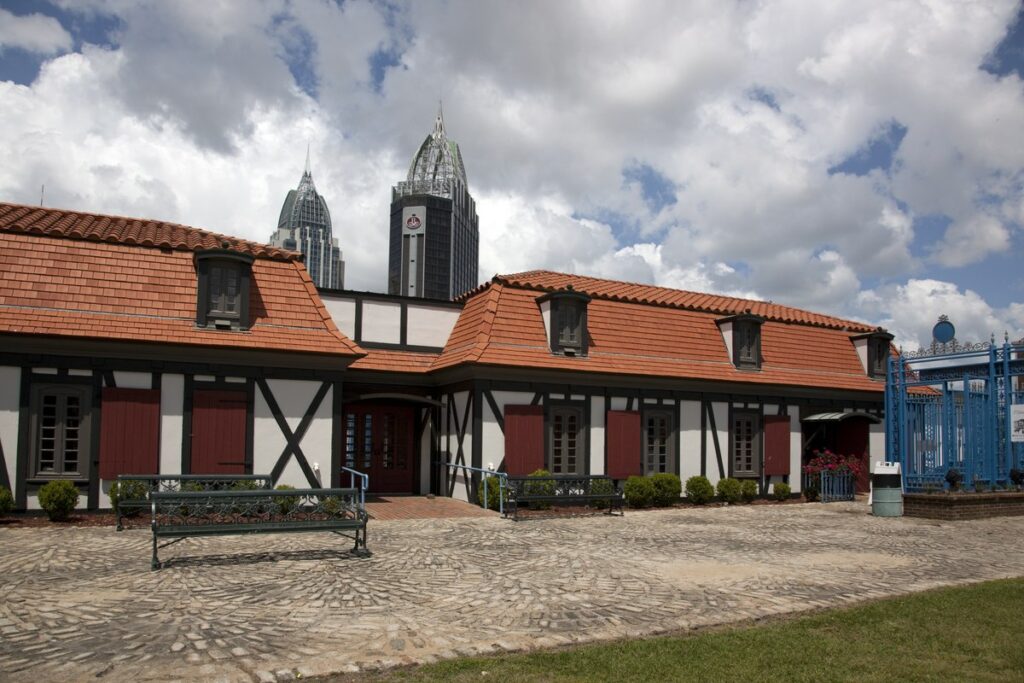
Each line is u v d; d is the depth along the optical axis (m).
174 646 5.63
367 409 17.98
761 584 8.30
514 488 14.62
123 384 13.42
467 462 16.45
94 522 12.25
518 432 16.31
